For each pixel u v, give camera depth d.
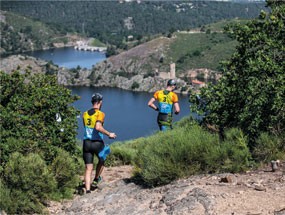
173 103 10.43
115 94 169.12
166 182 6.95
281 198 5.14
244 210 4.89
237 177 6.28
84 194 7.95
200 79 188.12
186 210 5.10
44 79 9.53
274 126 7.58
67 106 9.48
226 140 7.47
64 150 8.80
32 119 8.67
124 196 6.77
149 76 190.38
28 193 6.98
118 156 12.19
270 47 8.23
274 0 9.24
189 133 7.66
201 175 6.82
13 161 7.23
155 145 7.64
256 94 7.55
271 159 6.93
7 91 9.07
